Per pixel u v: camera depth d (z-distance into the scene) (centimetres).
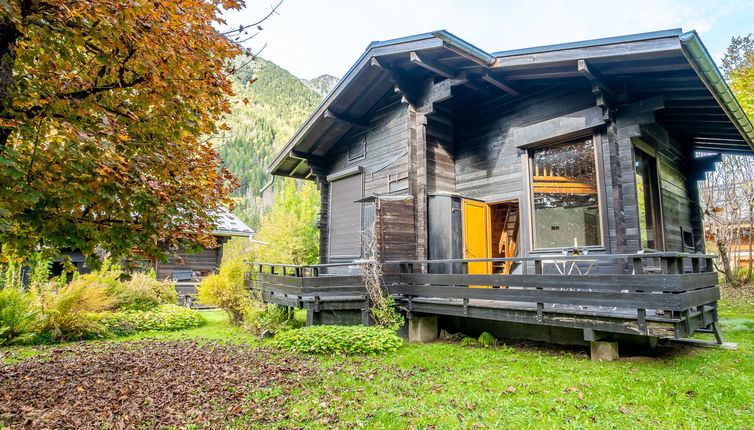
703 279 594
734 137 964
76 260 1406
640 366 537
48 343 827
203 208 491
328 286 819
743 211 1638
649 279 518
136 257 463
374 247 873
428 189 949
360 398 463
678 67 627
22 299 845
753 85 1330
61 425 389
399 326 806
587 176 785
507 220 1092
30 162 363
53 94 361
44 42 355
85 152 357
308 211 3158
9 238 403
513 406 417
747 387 434
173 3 404
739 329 784
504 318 658
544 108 855
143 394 484
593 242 764
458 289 718
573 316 584
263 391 489
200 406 446
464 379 514
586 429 356
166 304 1269
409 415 406
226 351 725
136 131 428
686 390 435
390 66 905
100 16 336
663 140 880
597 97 718
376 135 1102
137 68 402
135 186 395
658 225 848
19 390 496
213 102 485
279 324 905
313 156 1289
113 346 794
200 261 1692
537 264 622
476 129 991
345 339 691
